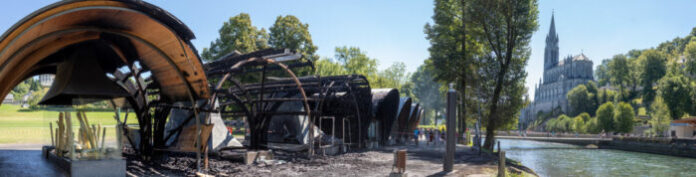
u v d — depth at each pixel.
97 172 10.12
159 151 14.72
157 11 9.34
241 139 28.80
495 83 30.91
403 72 77.25
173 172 12.02
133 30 10.40
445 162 13.85
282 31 45.81
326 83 21.52
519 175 15.46
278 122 22.86
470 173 14.16
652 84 102.56
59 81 11.42
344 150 21.14
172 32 9.87
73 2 8.03
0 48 7.58
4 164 12.58
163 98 14.03
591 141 61.53
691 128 52.72
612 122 84.69
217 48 43.41
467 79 32.94
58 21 8.57
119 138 10.70
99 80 11.26
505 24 30.73
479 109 29.97
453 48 41.25
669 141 47.03
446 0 42.22
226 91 15.38
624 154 46.38
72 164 9.89
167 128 18.55
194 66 11.40
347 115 23.56
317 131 21.56
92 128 10.49
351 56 59.09
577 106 136.25
